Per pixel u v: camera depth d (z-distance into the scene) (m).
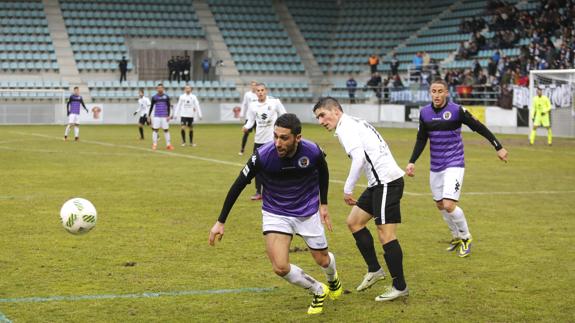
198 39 78.19
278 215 10.81
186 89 43.66
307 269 13.84
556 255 15.24
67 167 31.34
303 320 10.73
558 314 11.08
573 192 25.12
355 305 11.56
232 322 10.59
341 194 24.31
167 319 10.68
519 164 34.69
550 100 52.38
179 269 13.73
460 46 70.19
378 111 70.19
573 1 62.19
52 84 69.00
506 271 13.83
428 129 15.41
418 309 11.34
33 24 73.31
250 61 78.19
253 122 26.91
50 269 13.55
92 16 76.25
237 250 15.47
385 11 83.06
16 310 10.97
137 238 16.56
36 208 20.50
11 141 45.91
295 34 82.81
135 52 75.19
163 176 28.55
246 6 82.62
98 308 11.16
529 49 60.28
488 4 69.88
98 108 69.00
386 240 11.87
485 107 60.50
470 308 11.38
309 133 57.94
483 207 21.77
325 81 79.75
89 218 12.86
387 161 12.10
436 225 18.69
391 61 72.50
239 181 10.72
